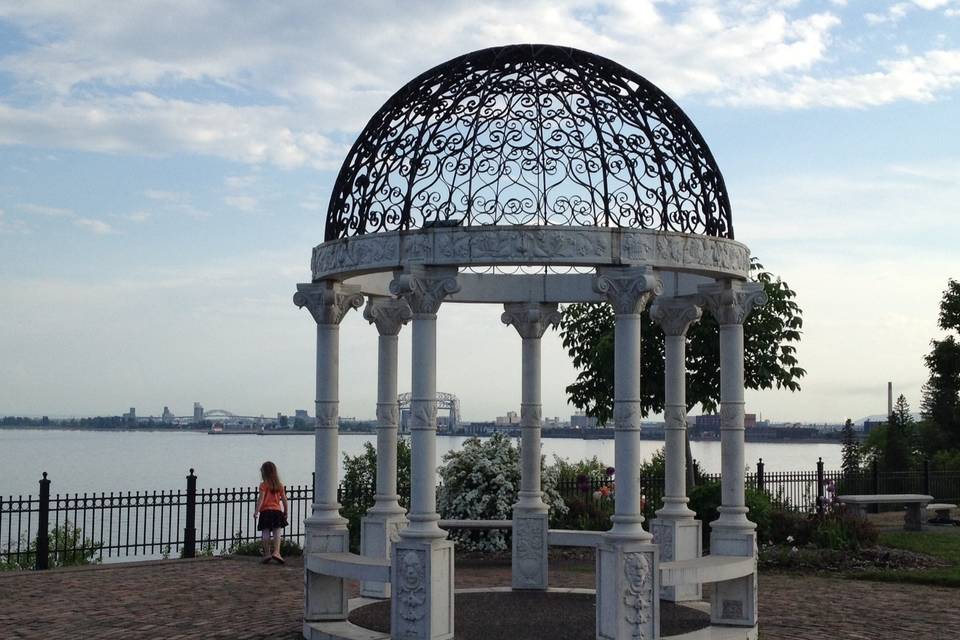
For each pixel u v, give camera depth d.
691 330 20.67
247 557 18.59
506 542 19.62
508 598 12.97
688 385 20.95
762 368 21.02
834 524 18.53
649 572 9.48
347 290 11.66
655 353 20.78
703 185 10.95
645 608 9.44
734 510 11.04
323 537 11.13
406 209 10.13
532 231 9.70
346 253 10.62
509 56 10.53
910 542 20.02
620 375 9.73
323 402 11.40
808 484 27.36
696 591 12.73
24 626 11.72
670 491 12.53
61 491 35.69
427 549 9.64
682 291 12.20
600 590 9.63
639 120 10.49
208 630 11.44
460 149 10.09
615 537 9.52
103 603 13.41
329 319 11.44
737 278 11.19
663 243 10.07
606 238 9.77
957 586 15.23
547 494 20.31
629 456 9.63
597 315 22.19
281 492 17.97
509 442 20.39
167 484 38.78
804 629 11.58
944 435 39.69
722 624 10.87
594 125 10.09
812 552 17.39
